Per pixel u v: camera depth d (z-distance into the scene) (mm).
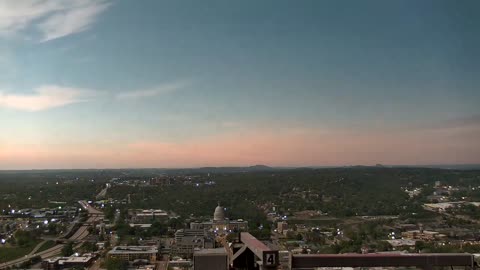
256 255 49406
